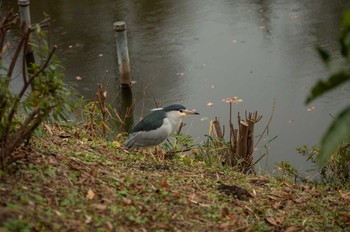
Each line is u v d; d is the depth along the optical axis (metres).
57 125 11.90
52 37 23.70
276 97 18.67
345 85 19.20
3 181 7.43
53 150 9.48
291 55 21.38
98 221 6.92
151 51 22.30
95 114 14.05
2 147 7.67
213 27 24.27
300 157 15.08
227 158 13.06
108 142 12.21
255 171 13.97
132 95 19.00
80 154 9.88
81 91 19.20
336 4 25.59
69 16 25.84
